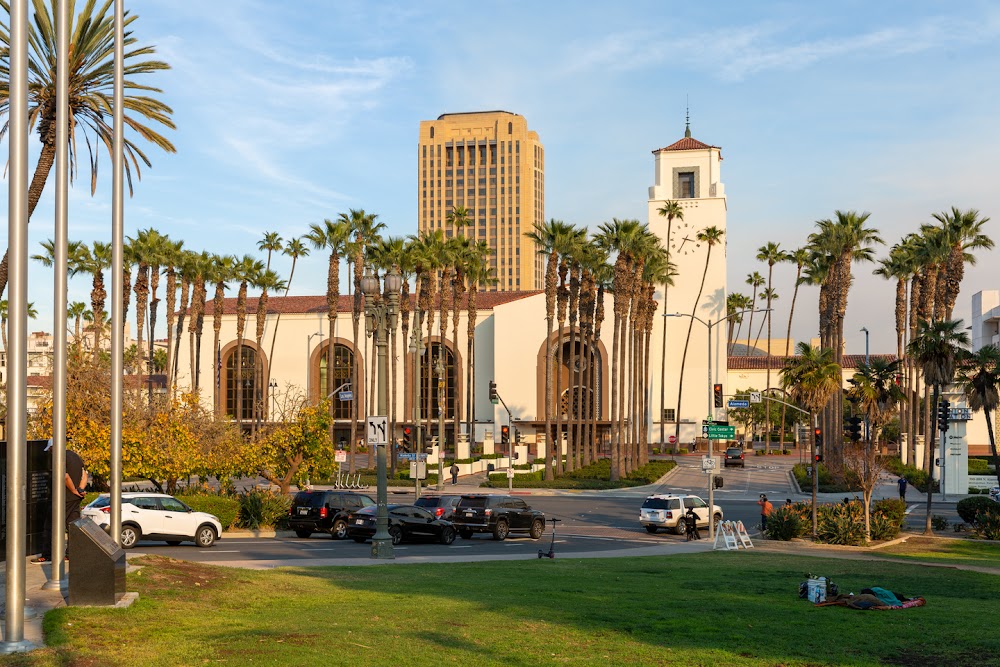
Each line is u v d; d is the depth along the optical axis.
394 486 70.25
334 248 85.38
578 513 52.88
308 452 44.97
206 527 32.62
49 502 21.64
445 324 82.50
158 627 13.56
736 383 133.38
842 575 25.86
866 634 16.19
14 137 11.70
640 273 88.94
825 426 78.94
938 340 53.34
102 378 44.19
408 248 85.38
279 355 111.00
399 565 26.59
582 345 81.94
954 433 66.31
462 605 17.80
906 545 38.66
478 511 39.03
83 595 14.63
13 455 12.04
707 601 19.72
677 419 107.25
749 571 26.25
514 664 12.88
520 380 106.88
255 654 12.28
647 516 42.69
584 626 16.08
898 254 89.88
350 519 36.12
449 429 106.12
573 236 78.31
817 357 50.97
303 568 24.06
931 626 17.14
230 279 96.31
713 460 39.72
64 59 14.91
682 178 118.56
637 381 90.62
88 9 28.67
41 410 41.22
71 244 82.56
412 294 107.50
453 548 35.03
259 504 40.06
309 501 38.00
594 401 99.12
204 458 41.50
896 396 70.50
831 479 71.56
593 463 84.69
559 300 79.25
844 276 69.81
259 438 46.44
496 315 107.38
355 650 12.97
